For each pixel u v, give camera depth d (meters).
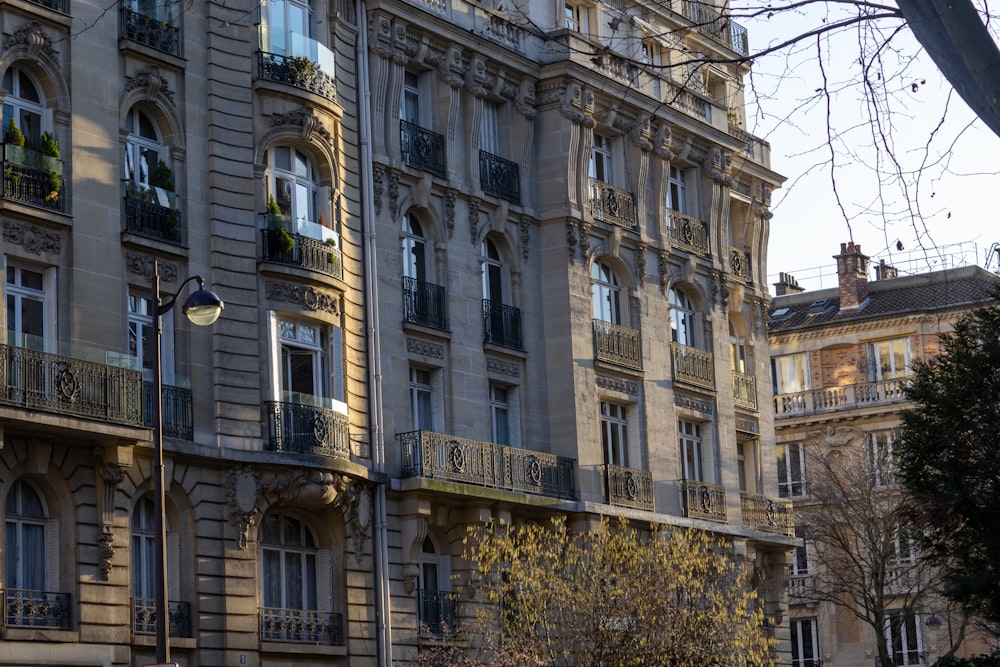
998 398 43.22
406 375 41.16
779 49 12.04
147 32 35.38
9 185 31.92
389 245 41.09
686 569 39.12
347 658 37.69
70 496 32.00
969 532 43.25
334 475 37.00
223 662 34.62
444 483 40.19
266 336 36.78
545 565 38.88
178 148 35.81
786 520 55.53
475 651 39.28
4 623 30.34
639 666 37.31
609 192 48.47
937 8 10.45
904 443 44.31
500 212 45.00
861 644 72.25
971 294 73.31
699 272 52.75
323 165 39.09
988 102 10.42
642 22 49.75
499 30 45.50
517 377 45.16
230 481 35.38
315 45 38.88
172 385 34.66
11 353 30.56
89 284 33.12
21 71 33.12
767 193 57.88
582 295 46.62
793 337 77.75
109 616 32.28
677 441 50.31
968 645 70.38
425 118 43.50
